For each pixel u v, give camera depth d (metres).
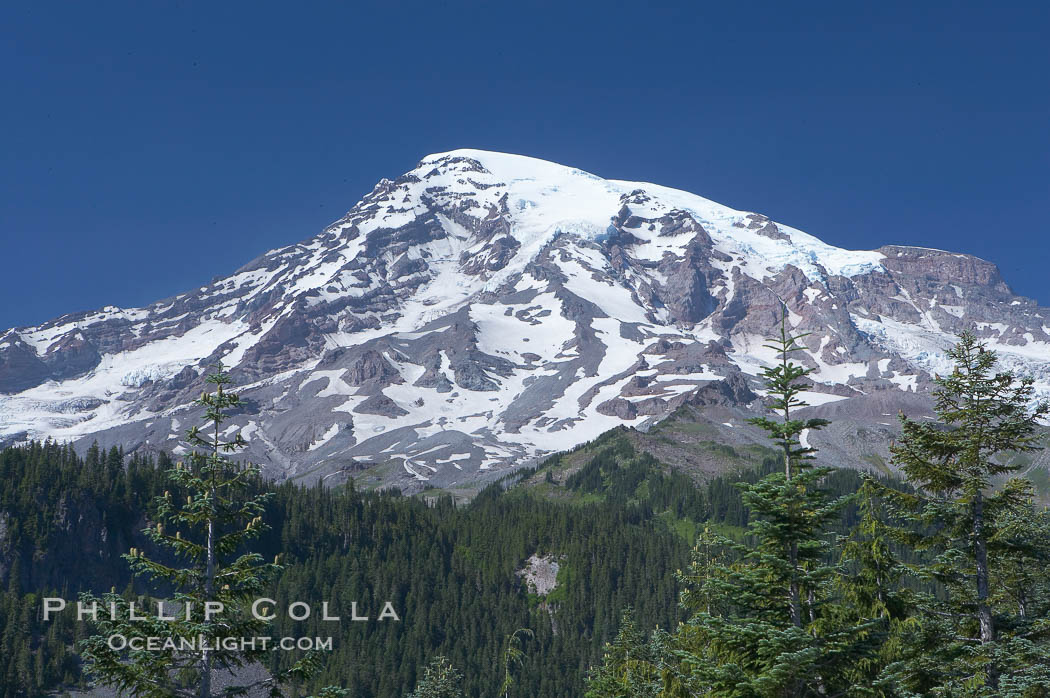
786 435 49.44
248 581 45.34
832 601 51.84
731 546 49.31
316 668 45.44
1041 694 45.47
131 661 42.44
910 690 48.44
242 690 43.88
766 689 43.88
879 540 51.62
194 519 45.91
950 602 50.88
